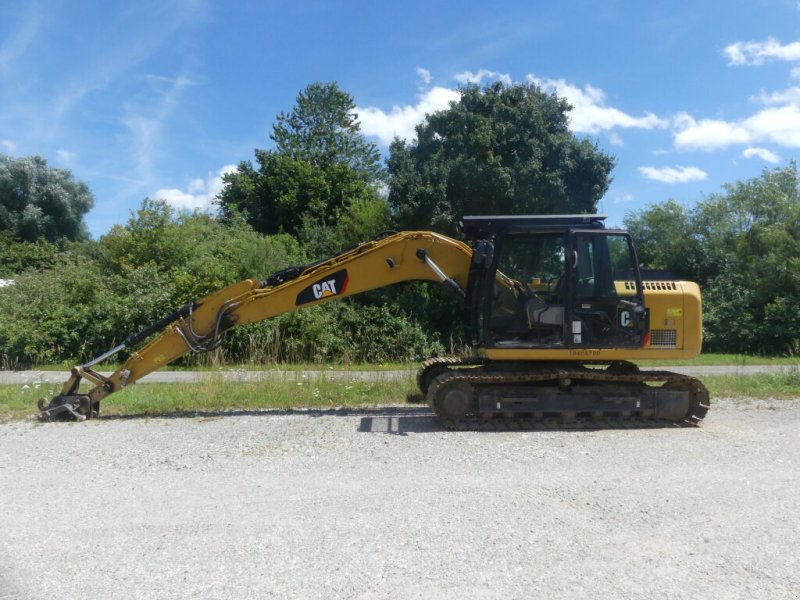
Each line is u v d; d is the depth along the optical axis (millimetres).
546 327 8805
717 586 4105
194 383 12062
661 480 6152
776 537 4828
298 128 53906
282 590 4074
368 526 5066
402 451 7359
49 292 19984
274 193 37969
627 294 8617
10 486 6234
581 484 6035
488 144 21859
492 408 8617
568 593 4020
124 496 5898
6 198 43500
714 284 25391
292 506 5547
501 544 4707
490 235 9062
